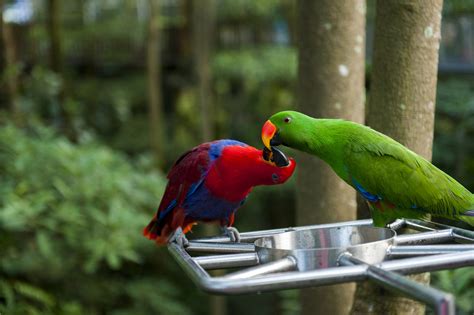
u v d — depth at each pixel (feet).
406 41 11.46
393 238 8.48
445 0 31.63
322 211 15.03
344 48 14.51
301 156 15.28
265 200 43.29
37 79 37.63
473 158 29.81
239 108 50.96
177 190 11.39
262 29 53.88
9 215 21.79
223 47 54.49
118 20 58.59
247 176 10.66
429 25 11.48
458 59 34.32
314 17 14.52
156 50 45.37
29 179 24.11
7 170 24.29
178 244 9.97
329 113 14.65
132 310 28.25
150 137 47.47
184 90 56.08
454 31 34.01
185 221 11.90
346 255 7.73
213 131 48.96
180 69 57.52
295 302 21.76
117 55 60.23
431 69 11.66
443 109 30.83
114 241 23.73
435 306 5.98
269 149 10.38
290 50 48.37
